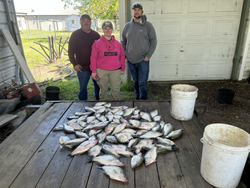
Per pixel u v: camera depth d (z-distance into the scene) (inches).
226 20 200.8
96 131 84.4
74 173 61.4
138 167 63.8
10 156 69.7
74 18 1176.8
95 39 135.4
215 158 54.3
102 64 126.6
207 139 56.6
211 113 151.5
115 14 751.7
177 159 67.7
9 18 176.4
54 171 62.3
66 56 373.1
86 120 95.1
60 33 842.8
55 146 75.6
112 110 104.0
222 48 211.0
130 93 189.5
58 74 256.5
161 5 197.6
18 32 191.3
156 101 119.6
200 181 58.6
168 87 205.8
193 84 211.2
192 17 200.8
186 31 205.8
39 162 66.5
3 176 60.4
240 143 62.2
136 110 103.3
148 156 66.6
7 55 174.4
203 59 215.2
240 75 215.6
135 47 133.6
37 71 273.9
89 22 127.6
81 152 70.7
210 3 195.8
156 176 60.1
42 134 84.1
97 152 69.7
